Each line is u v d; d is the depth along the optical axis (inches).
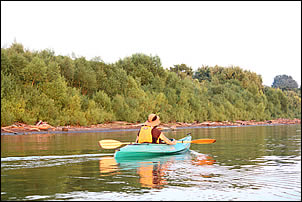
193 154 407.2
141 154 373.4
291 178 242.1
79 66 1440.7
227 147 508.4
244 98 2679.6
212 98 2365.9
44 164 314.8
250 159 355.3
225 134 924.6
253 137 783.7
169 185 218.7
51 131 1050.1
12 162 326.3
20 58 1200.2
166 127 1524.4
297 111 3437.5
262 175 253.8
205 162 330.6
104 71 1612.9
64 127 1134.4
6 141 621.9
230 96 2529.5
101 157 367.9
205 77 3828.7
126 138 718.5
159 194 194.7
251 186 215.3
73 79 1429.6
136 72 1879.9
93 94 1441.9
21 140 651.5
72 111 1226.0
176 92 1989.4
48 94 1191.6
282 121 2721.5
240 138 746.2
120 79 1612.9
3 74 1110.4
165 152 396.8
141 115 1561.3
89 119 1278.3
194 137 776.3
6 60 1162.0
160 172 268.2
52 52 1471.5
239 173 263.0
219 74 3587.6
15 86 1128.2
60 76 1266.0
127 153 361.7
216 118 2122.3
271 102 3026.6
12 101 1051.9
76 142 592.1
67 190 204.7
